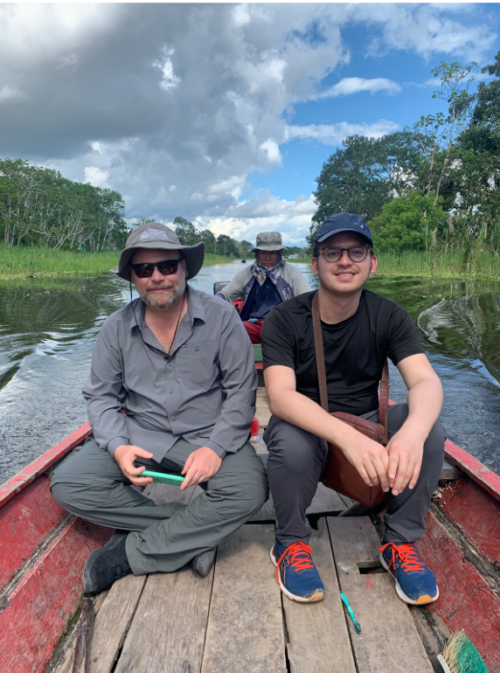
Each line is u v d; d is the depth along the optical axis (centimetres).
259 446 280
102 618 144
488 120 3234
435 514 181
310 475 154
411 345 166
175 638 136
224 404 179
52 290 1430
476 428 362
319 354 167
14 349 616
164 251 165
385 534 163
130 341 179
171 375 179
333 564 167
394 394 462
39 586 144
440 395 156
